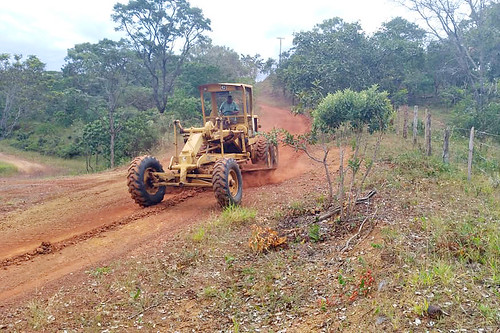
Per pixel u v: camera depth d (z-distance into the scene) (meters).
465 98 21.67
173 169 9.19
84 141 26.80
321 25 28.45
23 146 35.47
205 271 5.80
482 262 5.06
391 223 6.62
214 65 41.12
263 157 11.46
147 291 5.36
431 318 4.04
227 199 8.45
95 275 5.83
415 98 34.62
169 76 43.09
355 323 4.21
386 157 12.01
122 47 33.62
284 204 8.59
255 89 40.12
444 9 20.48
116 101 31.72
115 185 12.68
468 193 8.33
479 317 3.97
